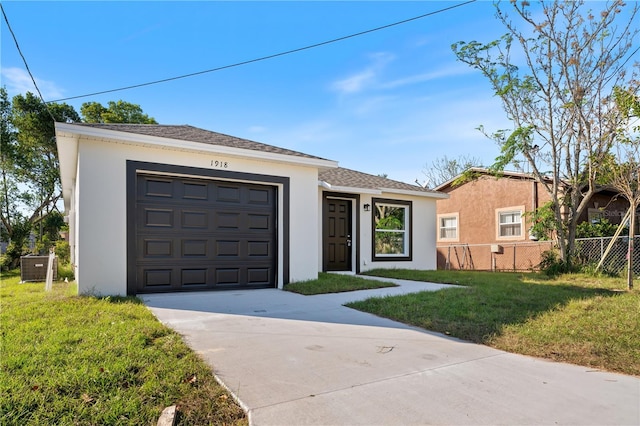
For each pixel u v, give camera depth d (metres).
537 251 13.88
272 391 3.00
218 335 4.50
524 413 2.72
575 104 9.77
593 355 3.93
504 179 15.21
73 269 11.88
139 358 3.42
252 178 8.17
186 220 7.56
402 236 13.07
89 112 24.75
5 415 2.40
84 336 3.99
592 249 10.79
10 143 23.09
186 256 7.53
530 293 6.88
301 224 8.79
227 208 8.02
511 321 5.08
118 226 6.78
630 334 4.39
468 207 16.66
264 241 8.47
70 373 3.00
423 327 5.05
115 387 2.86
